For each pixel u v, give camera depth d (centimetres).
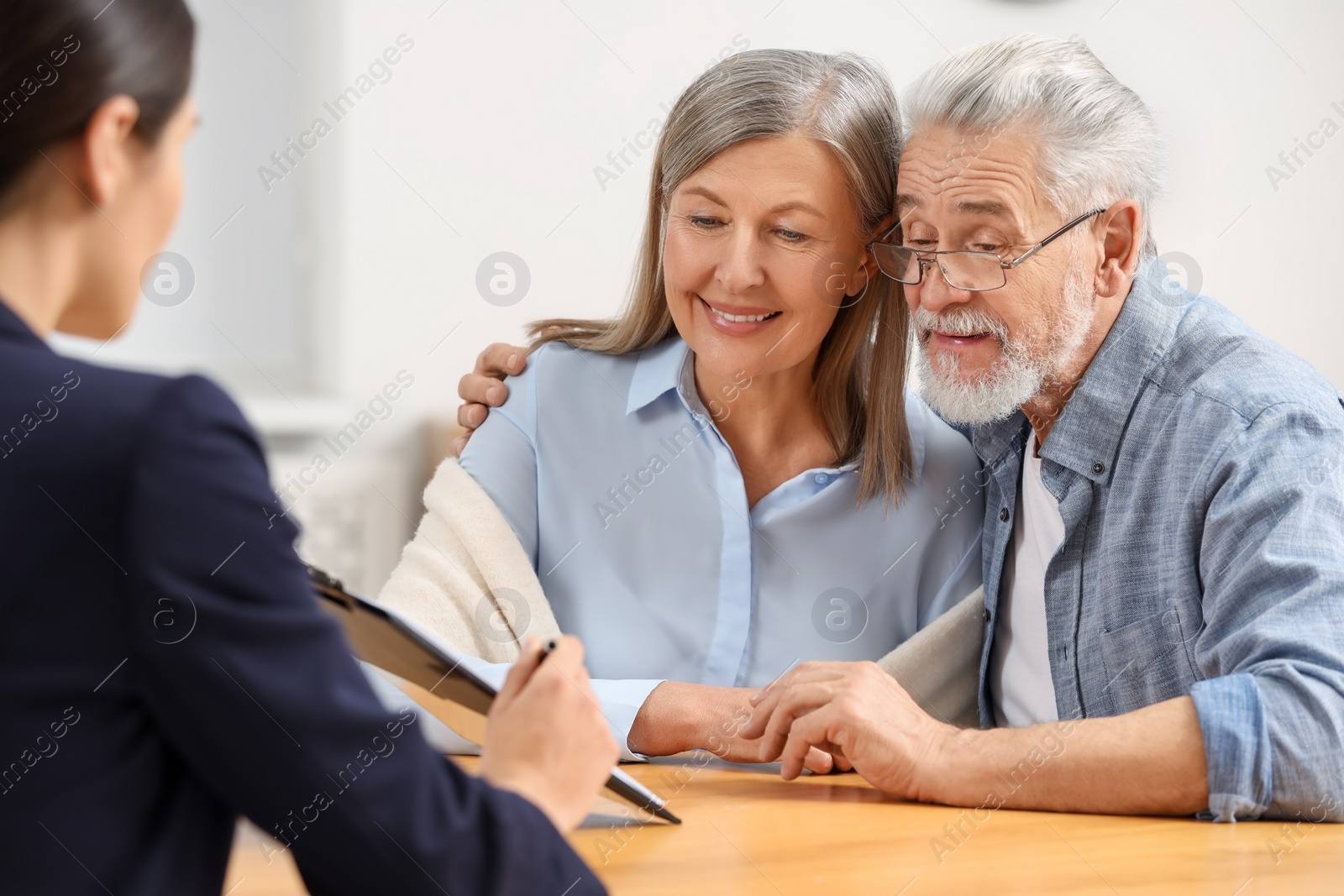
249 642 56
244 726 56
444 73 212
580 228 217
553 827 65
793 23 223
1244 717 101
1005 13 235
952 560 152
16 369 56
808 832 96
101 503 54
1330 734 100
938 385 133
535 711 73
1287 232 251
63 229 61
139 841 54
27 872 52
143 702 55
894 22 231
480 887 60
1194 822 101
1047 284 128
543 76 215
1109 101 129
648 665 147
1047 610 135
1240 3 246
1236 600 112
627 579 149
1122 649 128
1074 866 86
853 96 137
